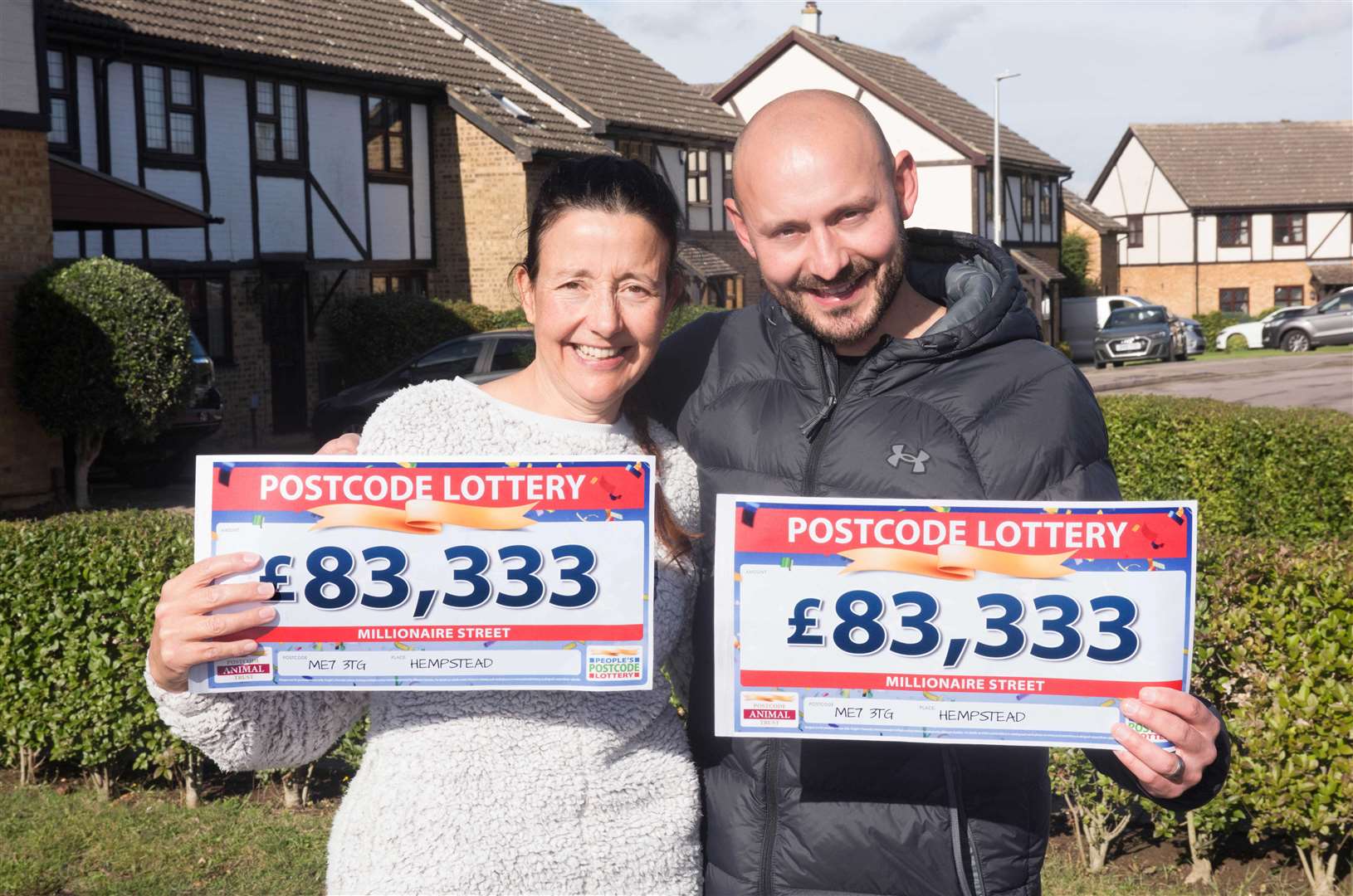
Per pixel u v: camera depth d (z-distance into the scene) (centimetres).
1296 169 5084
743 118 3684
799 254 203
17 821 509
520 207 2119
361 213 2031
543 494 197
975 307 211
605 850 193
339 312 1944
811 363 215
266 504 193
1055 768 455
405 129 2112
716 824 213
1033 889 207
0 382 1220
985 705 196
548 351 202
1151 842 485
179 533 548
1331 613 418
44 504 1256
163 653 185
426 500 195
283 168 1891
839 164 198
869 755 204
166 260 1694
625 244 194
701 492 223
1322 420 884
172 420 1302
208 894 445
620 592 197
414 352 1912
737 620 199
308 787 546
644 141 2544
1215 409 954
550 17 2708
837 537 198
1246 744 425
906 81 3738
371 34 2134
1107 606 194
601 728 198
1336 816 416
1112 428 1002
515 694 197
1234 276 5062
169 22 1708
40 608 525
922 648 196
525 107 2280
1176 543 193
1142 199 5178
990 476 204
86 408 1213
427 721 194
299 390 1916
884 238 201
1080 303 3734
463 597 195
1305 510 859
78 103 1595
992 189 3612
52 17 1531
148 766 538
